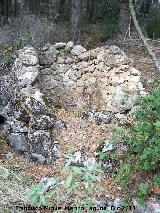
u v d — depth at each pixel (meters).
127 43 6.26
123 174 3.23
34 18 6.46
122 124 3.75
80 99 4.30
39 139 3.61
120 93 4.14
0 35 5.42
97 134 3.78
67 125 3.84
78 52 4.36
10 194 3.01
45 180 3.25
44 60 4.33
